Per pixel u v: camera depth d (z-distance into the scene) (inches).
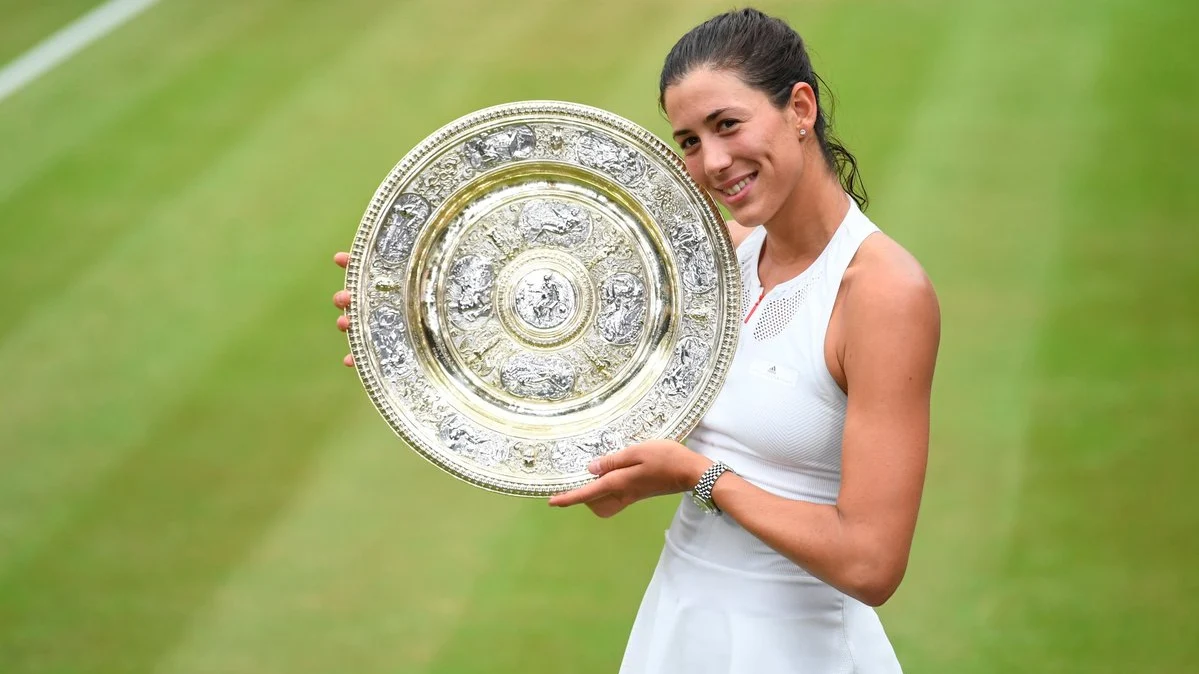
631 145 228.7
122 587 449.1
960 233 625.9
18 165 771.4
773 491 216.7
